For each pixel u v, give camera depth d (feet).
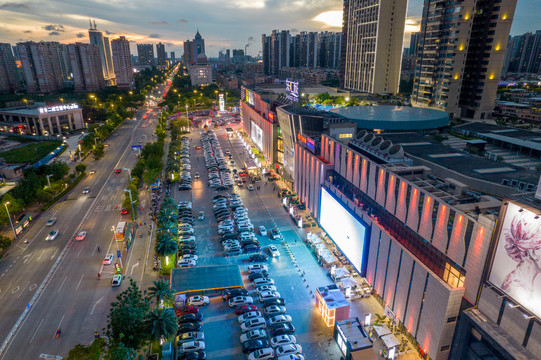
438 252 160.45
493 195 217.36
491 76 580.71
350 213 234.79
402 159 227.40
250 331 190.29
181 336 188.65
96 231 307.58
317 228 311.27
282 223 322.34
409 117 444.14
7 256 267.80
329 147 284.20
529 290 118.21
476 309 141.79
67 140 647.15
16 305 214.48
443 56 608.60
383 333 183.62
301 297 224.33
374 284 212.23
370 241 214.28
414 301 172.55
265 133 488.85
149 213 344.49
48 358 176.24
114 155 554.05
